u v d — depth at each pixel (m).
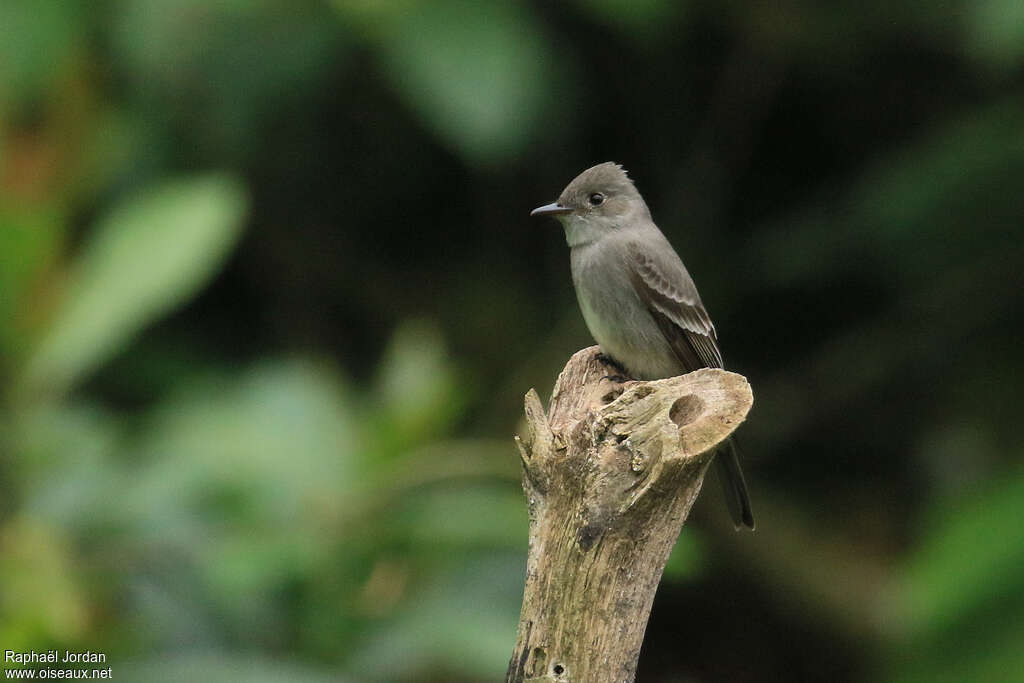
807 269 13.29
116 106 10.66
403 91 10.00
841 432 14.25
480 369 13.78
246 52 10.48
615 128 14.12
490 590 7.44
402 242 14.38
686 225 14.28
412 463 7.79
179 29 10.12
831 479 14.29
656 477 5.05
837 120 14.14
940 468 13.50
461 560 7.55
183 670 6.81
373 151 13.34
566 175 14.21
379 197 13.81
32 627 6.87
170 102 10.74
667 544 5.21
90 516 7.51
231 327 13.45
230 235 8.16
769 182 14.39
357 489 7.64
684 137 14.18
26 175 8.98
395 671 7.18
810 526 13.80
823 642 13.27
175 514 7.55
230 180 11.20
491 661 7.04
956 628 8.37
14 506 7.54
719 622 13.67
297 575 7.26
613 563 5.16
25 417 7.59
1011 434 13.16
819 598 13.24
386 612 7.35
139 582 7.30
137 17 9.98
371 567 7.47
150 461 7.91
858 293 13.95
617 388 6.90
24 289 7.62
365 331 13.99
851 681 13.09
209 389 11.05
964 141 11.72
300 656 7.25
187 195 7.99
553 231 14.27
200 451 7.79
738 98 13.96
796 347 14.29
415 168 13.69
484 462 7.83
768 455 14.17
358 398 12.98
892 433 14.12
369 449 7.79
